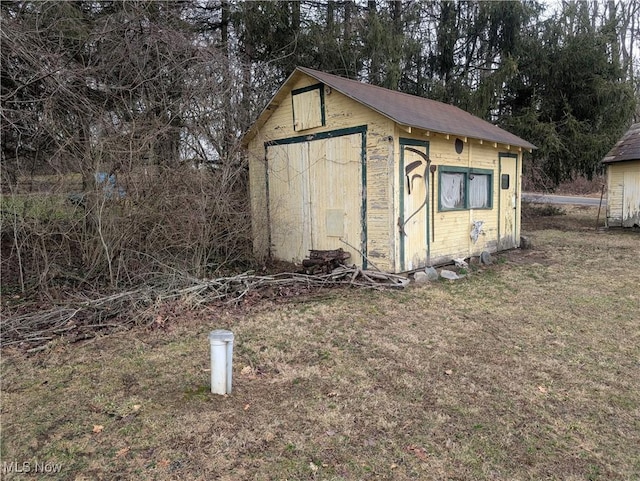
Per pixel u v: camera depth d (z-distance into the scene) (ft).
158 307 17.58
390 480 8.13
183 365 13.03
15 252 22.49
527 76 52.65
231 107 28.02
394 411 10.48
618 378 12.34
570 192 95.86
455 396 11.25
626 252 32.40
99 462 8.56
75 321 16.80
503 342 15.01
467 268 26.32
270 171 28.91
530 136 49.65
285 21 42.09
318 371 12.60
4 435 9.46
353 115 23.90
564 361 13.46
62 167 20.43
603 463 8.72
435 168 25.31
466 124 29.50
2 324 15.94
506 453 8.98
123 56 25.36
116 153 20.40
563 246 35.73
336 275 22.84
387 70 45.01
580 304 19.40
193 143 25.81
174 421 9.97
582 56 48.44
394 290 21.53
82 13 27.61
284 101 27.58
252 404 10.77
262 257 29.30
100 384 11.84
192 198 22.27
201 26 41.57
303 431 9.62
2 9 22.99
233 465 8.48
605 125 50.65
